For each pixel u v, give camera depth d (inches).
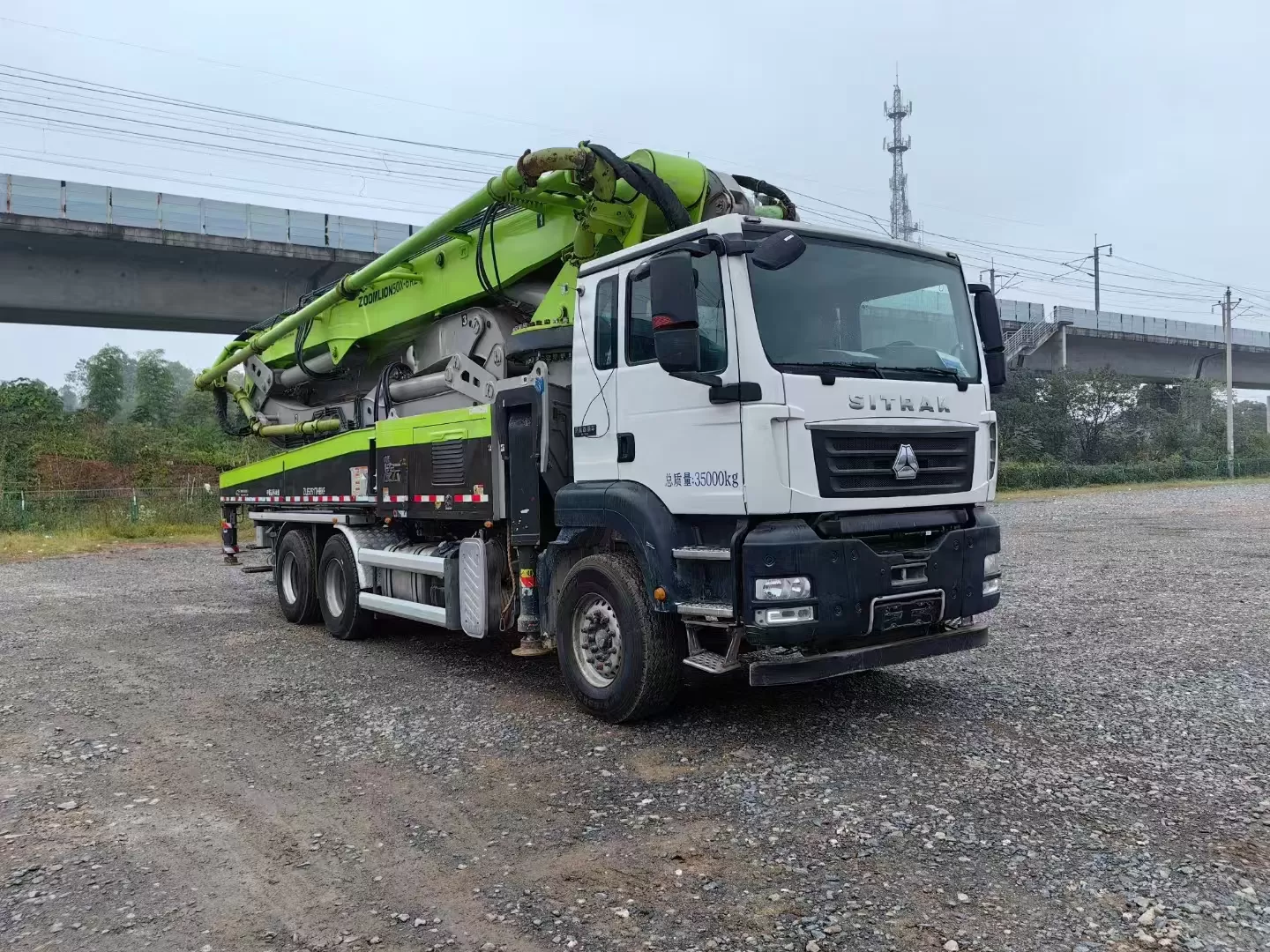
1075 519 871.1
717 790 183.2
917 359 225.9
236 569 621.3
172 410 2022.6
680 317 192.5
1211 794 175.0
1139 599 397.4
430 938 131.8
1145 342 2085.4
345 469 356.2
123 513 931.3
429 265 342.3
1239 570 479.2
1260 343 2272.4
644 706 222.1
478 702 257.3
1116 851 151.4
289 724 241.8
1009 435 1692.9
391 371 358.9
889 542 216.4
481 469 275.1
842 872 146.6
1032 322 1937.7
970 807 170.9
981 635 227.0
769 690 256.1
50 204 989.8
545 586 254.2
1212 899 134.7
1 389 1430.9
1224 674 263.4
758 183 279.3
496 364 305.6
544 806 179.6
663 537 212.2
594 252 266.1
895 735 213.9
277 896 146.1
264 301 1156.5
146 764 212.1
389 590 329.4
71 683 291.9
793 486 194.7
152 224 1035.9
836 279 215.6
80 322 1161.4
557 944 128.7
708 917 134.5
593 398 237.8
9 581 571.2
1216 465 1770.4
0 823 177.8
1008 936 126.3
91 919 139.8
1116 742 206.2
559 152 246.2
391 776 200.1
